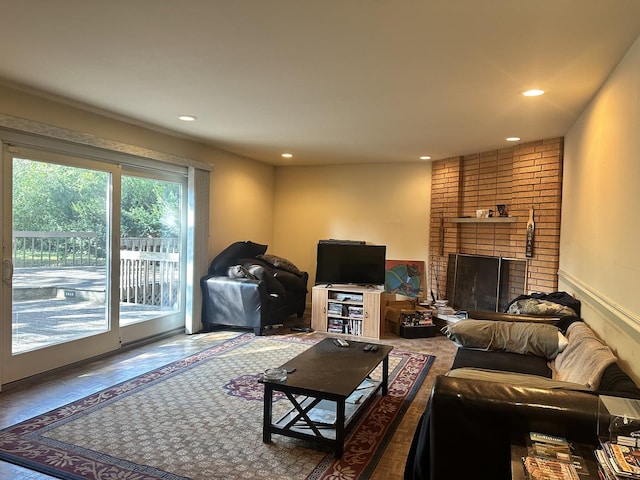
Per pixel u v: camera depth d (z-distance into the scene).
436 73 2.81
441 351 4.66
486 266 5.48
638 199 2.17
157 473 2.25
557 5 1.92
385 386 3.36
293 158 6.45
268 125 4.38
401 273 6.48
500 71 2.75
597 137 3.11
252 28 2.23
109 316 4.20
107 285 4.18
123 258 4.39
